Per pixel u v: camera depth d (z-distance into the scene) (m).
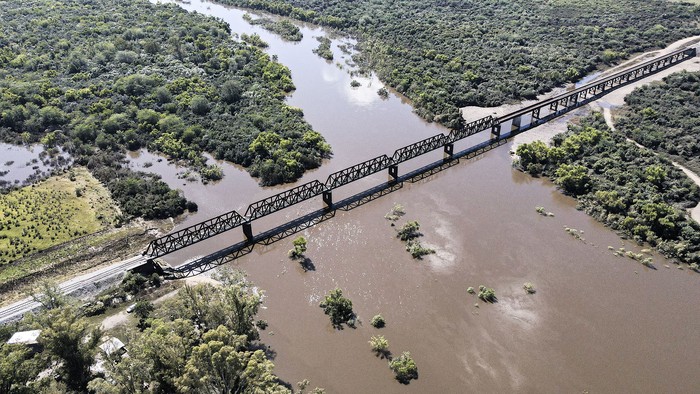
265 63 189.50
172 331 69.56
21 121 148.50
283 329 85.12
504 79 182.88
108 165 131.88
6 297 89.06
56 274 94.62
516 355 81.62
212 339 65.81
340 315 87.06
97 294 88.81
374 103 173.50
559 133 148.62
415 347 82.44
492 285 95.56
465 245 105.94
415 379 77.12
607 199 116.06
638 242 107.06
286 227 110.62
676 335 86.00
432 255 102.81
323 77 192.62
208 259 99.88
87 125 142.00
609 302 92.38
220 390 63.91
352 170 118.31
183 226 110.44
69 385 69.56
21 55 185.50
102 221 109.62
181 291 82.38
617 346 83.69
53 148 138.75
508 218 115.31
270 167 127.38
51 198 116.31
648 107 161.12
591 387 76.81
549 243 107.25
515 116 149.25
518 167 135.50
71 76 176.00
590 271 99.69
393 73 185.50
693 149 136.75
